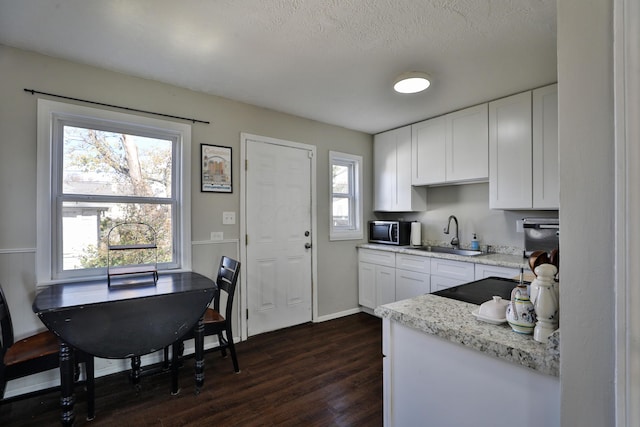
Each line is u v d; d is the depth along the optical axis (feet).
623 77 1.69
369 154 13.34
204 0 5.20
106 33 6.15
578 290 2.05
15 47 6.64
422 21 5.76
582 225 2.02
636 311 1.64
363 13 5.54
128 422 5.97
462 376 3.23
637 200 1.62
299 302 11.15
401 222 12.15
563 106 2.10
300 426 5.87
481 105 9.66
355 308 12.73
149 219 8.36
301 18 5.68
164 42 6.46
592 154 1.96
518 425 2.81
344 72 7.76
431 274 10.19
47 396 6.86
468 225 11.25
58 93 7.07
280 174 10.67
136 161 8.22
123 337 5.83
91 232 7.61
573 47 2.05
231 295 7.82
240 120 9.77
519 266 8.00
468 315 3.60
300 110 10.48
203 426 5.87
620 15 1.70
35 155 6.82
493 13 5.53
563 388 2.14
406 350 3.75
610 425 1.91
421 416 3.59
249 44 6.54
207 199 9.12
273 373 7.79
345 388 7.13
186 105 8.77
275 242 10.55
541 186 8.34
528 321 2.94
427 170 11.19
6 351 5.85
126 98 7.87
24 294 6.71
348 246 12.58
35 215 6.81
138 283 7.16
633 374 1.65
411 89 8.19
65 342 5.48
